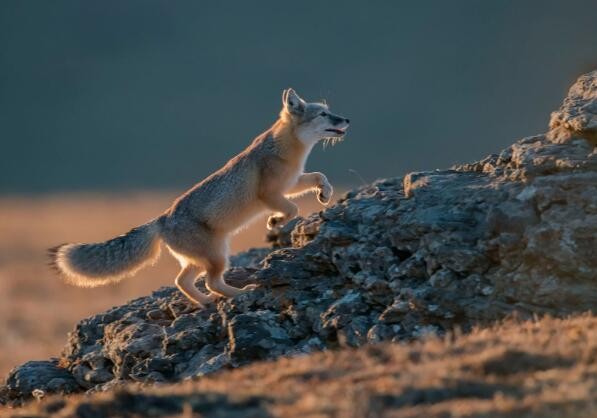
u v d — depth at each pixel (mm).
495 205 26125
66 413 20250
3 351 50781
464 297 25406
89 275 30797
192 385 21344
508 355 19688
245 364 26812
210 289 30234
